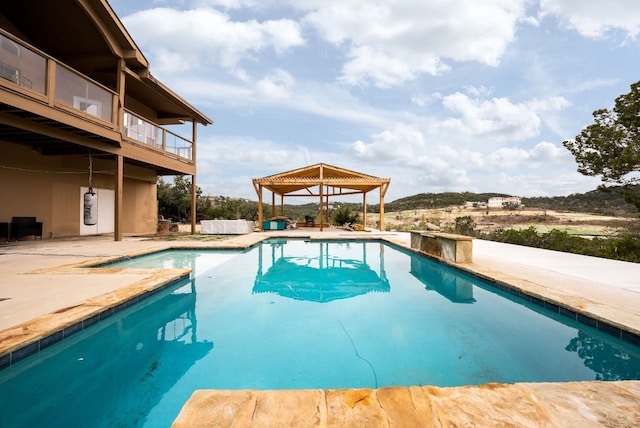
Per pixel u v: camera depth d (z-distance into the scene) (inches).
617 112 348.5
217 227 523.2
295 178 666.2
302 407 69.6
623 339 120.1
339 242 477.4
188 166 508.1
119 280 178.4
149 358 114.3
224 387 95.9
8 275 188.5
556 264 253.8
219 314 161.3
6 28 345.4
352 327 143.6
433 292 206.4
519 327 143.6
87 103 309.3
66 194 421.1
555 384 80.0
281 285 222.8
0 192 343.0
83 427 80.1
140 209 550.3
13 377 94.3
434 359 112.8
